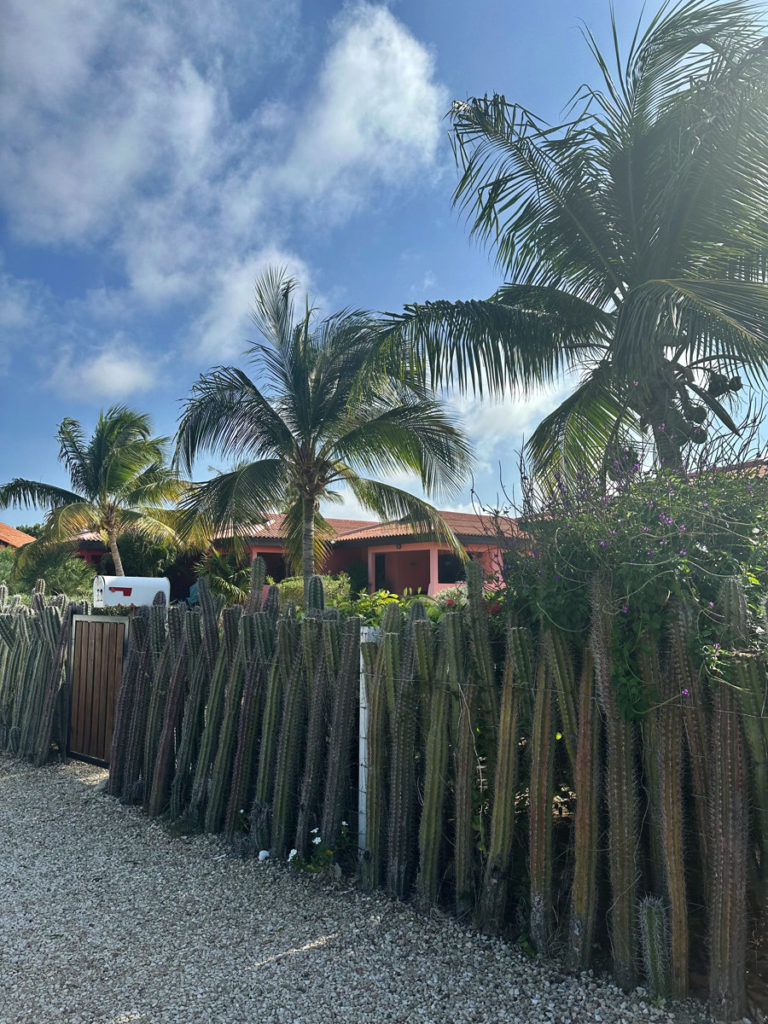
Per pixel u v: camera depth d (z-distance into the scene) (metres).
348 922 3.08
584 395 7.05
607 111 6.09
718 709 2.30
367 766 3.49
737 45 5.39
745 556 2.64
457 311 6.22
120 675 5.91
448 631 3.18
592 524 2.70
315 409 10.87
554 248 6.80
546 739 2.75
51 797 5.34
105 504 18.12
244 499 10.42
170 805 4.66
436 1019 2.32
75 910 3.35
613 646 2.54
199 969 2.73
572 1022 2.26
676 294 4.88
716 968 2.25
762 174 5.32
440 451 10.26
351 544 21.00
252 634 4.41
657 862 2.52
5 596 8.22
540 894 2.70
